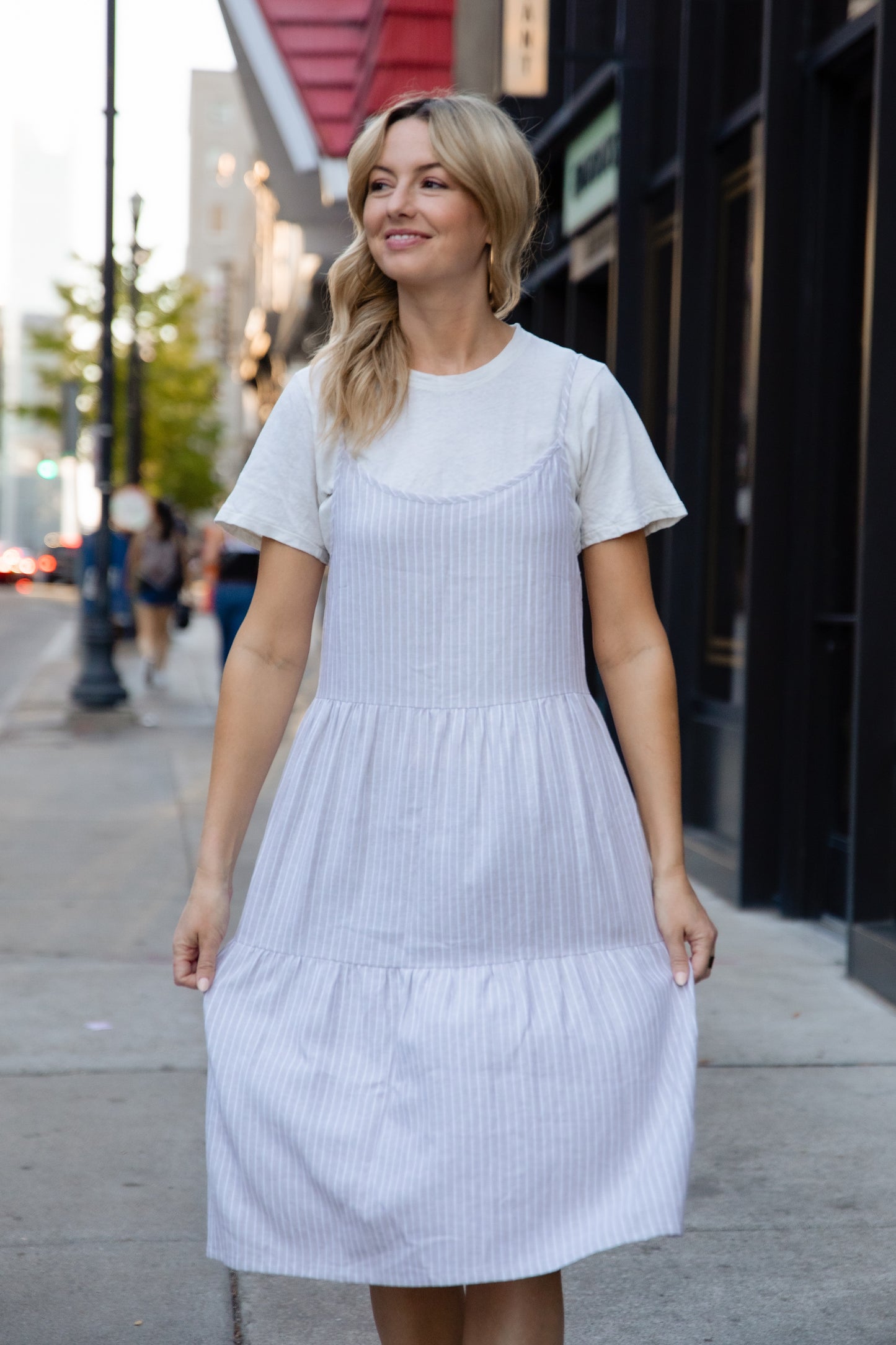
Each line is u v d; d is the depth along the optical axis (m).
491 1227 1.91
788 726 6.27
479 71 10.59
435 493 1.98
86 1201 3.46
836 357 6.17
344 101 14.15
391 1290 2.14
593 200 9.65
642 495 2.10
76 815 8.70
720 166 7.55
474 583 1.96
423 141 1.99
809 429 6.17
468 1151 1.91
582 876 1.98
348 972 1.98
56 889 6.79
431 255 1.99
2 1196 3.48
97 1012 4.95
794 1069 4.38
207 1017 2.04
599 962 1.99
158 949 5.77
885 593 5.22
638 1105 1.97
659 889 2.07
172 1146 3.80
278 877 2.03
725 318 7.49
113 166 13.89
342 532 2.01
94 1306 2.97
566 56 8.77
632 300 8.73
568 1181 1.93
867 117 6.02
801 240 6.17
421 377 2.03
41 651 23.33
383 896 1.97
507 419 2.02
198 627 28.98
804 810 6.21
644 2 8.66
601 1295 3.02
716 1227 3.33
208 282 73.44
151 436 39.75
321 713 2.04
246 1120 1.98
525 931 1.96
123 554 22.41
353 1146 1.93
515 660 1.98
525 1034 1.92
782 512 6.24
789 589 6.26
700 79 7.50
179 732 12.59
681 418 7.66
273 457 2.10
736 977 5.35
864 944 5.20
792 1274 3.11
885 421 5.17
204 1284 3.08
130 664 19.28
